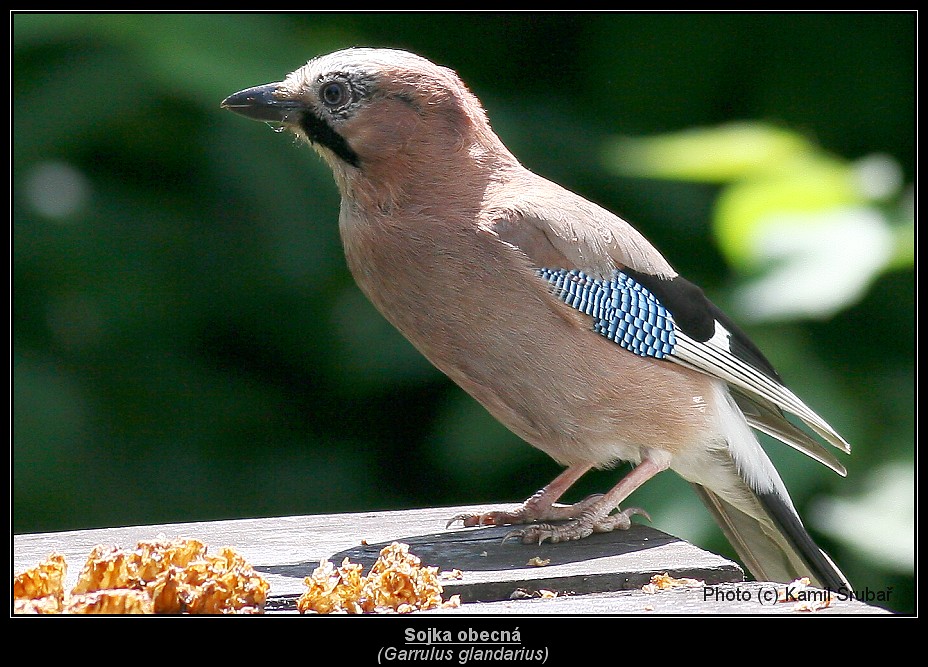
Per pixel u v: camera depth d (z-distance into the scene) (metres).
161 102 12.02
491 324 8.02
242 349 12.99
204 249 12.66
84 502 12.18
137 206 12.56
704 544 9.81
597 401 8.12
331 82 8.21
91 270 12.41
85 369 12.50
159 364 12.73
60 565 5.82
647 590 6.41
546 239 8.07
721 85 13.73
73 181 12.33
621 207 12.65
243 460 12.86
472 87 13.55
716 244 12.32
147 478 12.52
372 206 8.26
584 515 7.57
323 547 7.23
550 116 13.30
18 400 12.00
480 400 8.44
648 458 8.30
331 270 12.55
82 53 11.99
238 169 12.27
